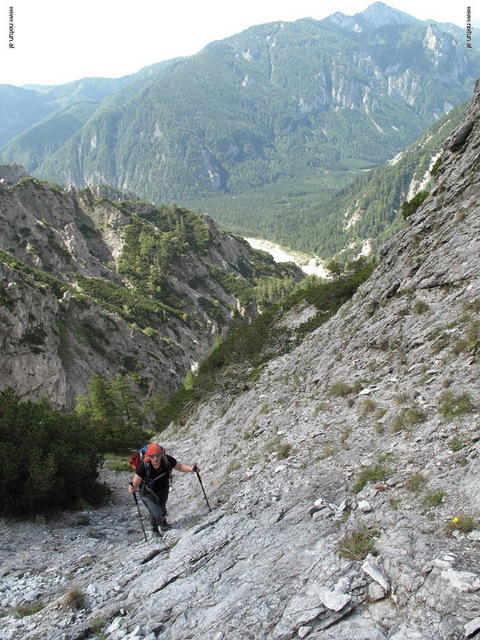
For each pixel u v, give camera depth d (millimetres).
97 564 9883
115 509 16953
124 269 132125
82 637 6277
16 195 122000
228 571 6832
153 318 108750
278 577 5973
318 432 12023
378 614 4641
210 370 36969
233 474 13344
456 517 5730
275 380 22266
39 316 72062
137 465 9844
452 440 7848
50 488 14773
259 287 161750
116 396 68062
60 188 152125
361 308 18750
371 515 6754
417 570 4957
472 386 9047
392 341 13922
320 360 18672
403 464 7949
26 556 11586
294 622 4895
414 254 17109
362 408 11578
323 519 7359
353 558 5680
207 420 27891
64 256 117812
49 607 7484
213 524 9156
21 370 64562
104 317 89062
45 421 18469
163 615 6117
